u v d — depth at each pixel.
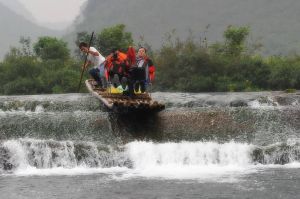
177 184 22.50
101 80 36.84
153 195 20.69
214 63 60.12
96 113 32.78
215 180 23.20
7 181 23.56
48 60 65.88
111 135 30.62
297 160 27.72
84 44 37.56
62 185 22.55
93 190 21.59
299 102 37.38
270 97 37.94
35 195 20.94
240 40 64.94
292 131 31.28
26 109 36.56
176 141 30.33
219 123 32.00
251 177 23.80
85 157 26.81
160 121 32.22
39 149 26.66
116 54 33.25
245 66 59.97
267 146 28.03
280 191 21.05
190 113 33.03
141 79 32.53
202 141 30.11
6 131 30.86
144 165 26.77
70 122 31.44
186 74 59.97
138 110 31.00
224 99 38.19
